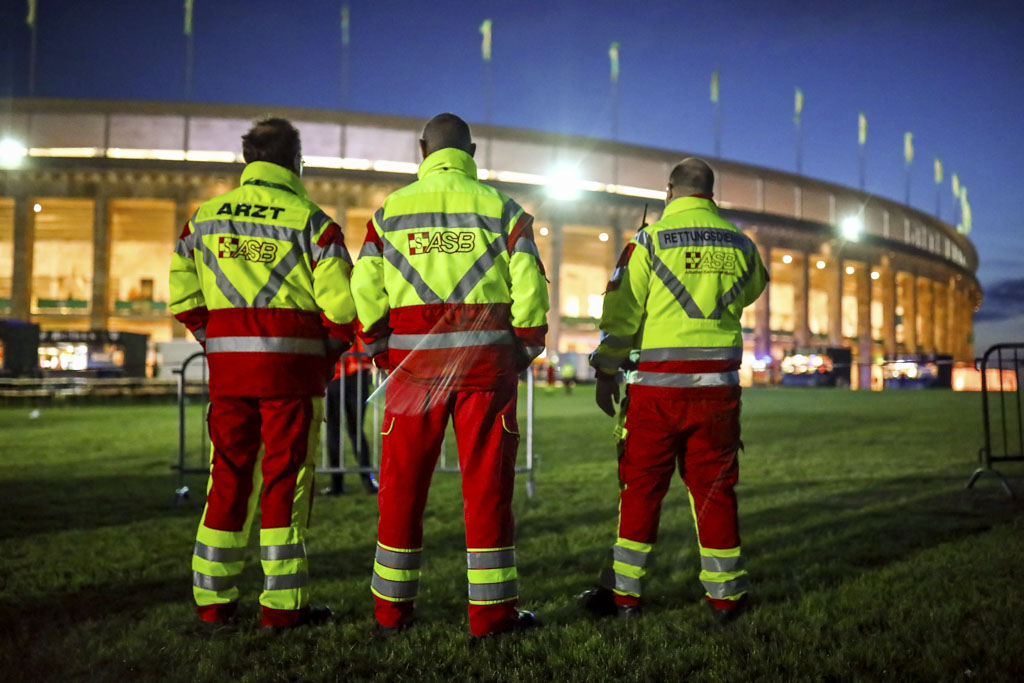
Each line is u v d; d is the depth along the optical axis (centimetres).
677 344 286
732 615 284
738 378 296
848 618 279
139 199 4853
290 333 275
